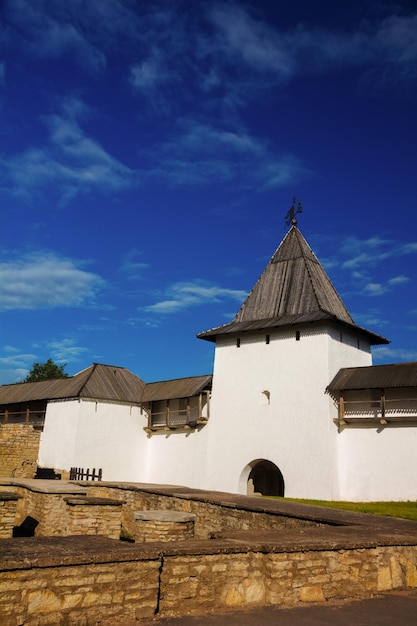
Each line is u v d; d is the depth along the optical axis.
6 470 28.11
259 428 24.50
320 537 7.77
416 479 20.14
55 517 14.29
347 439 22.33
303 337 24.14
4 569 4.97
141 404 31.52
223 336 27.16
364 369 22.86
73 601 5.28
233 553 6.41
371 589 7.34
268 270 28.11
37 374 59.69
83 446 28.75
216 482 25.52
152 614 5.71
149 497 17.33
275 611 6.18
